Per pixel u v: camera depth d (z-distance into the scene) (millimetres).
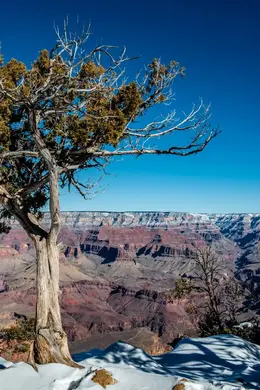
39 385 8062
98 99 10148
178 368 11023
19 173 11414
